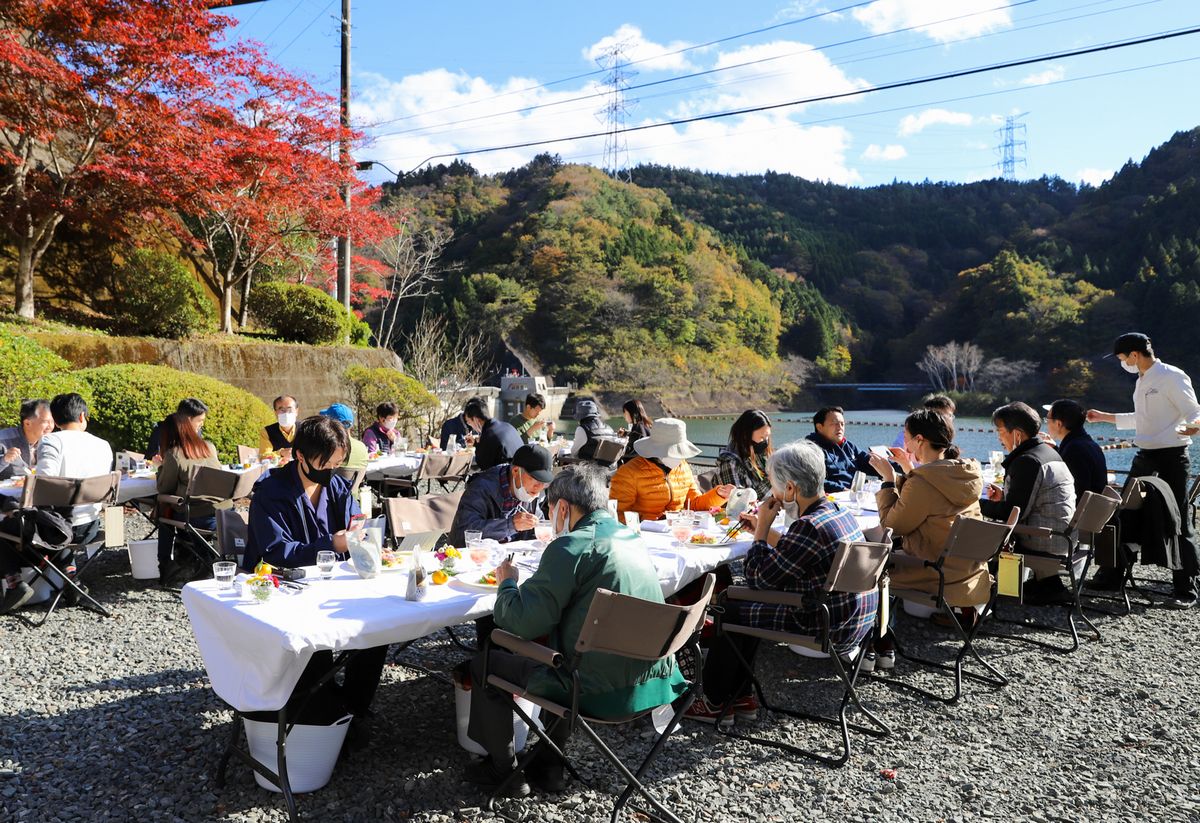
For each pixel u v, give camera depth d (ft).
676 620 7.92
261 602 8.90
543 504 15.46
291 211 45.16
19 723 10.57
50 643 13.73
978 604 13.16
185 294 41.98
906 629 15.65
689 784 9.57
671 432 15.33
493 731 9.02
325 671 9.22
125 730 10.43
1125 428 18.76
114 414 27.45
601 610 7.68
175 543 17.57
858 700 11.51
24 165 37.24
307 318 48.44
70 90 33.55
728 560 12.35
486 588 9.58
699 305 258.98
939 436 13.52
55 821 8.32
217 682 8.79
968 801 9.34
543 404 29.48
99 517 16.53
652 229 281.54
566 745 10.30
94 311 42.29
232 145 38.52
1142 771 10.07
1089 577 19.79
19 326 35.40
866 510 16.39
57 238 42.93
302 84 40.83
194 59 36.52
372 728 10.71
